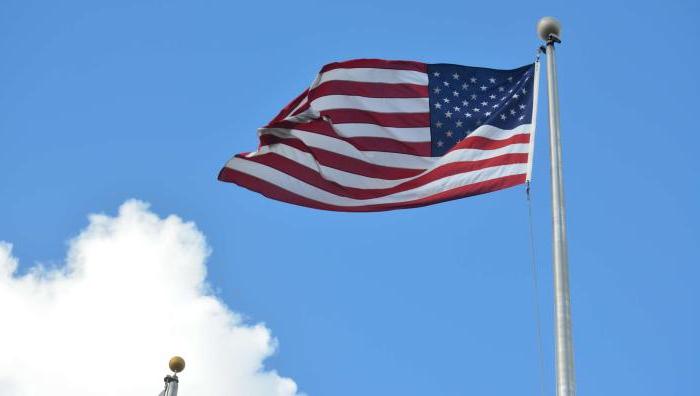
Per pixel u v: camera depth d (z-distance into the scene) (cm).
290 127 2431
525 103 2347
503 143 2316
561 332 1812
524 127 2317
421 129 2422
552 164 2067
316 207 2375
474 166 2309
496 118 2345
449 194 2300
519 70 2441
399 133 2419
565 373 1762
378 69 2478
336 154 2408
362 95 2459
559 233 1956
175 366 1994
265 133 2422
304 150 2414
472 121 2412
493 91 2439
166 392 1970
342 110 2442
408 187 2362
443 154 2395
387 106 2447
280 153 2417
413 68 2467
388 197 2364
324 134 2425
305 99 2477
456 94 2447
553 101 2180
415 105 2442
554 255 1928
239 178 2398
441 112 2433
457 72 2477
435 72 2472
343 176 2394
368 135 2425
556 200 2005
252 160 2405
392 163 2394
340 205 2369
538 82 2355
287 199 2386
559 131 2119
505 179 2272
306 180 2394
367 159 2405
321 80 2469
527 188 2255
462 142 2344
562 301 1853
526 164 2275
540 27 2281
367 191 2378
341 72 2473
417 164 2389
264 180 2395
